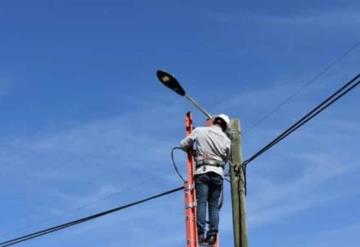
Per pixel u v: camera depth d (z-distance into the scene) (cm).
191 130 1067
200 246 977
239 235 1120
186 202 1007
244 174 1159
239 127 1178
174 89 1066
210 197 1003
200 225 977
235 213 1133
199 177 996
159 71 1048
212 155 1006
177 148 1034
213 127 1037
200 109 1078
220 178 1004
